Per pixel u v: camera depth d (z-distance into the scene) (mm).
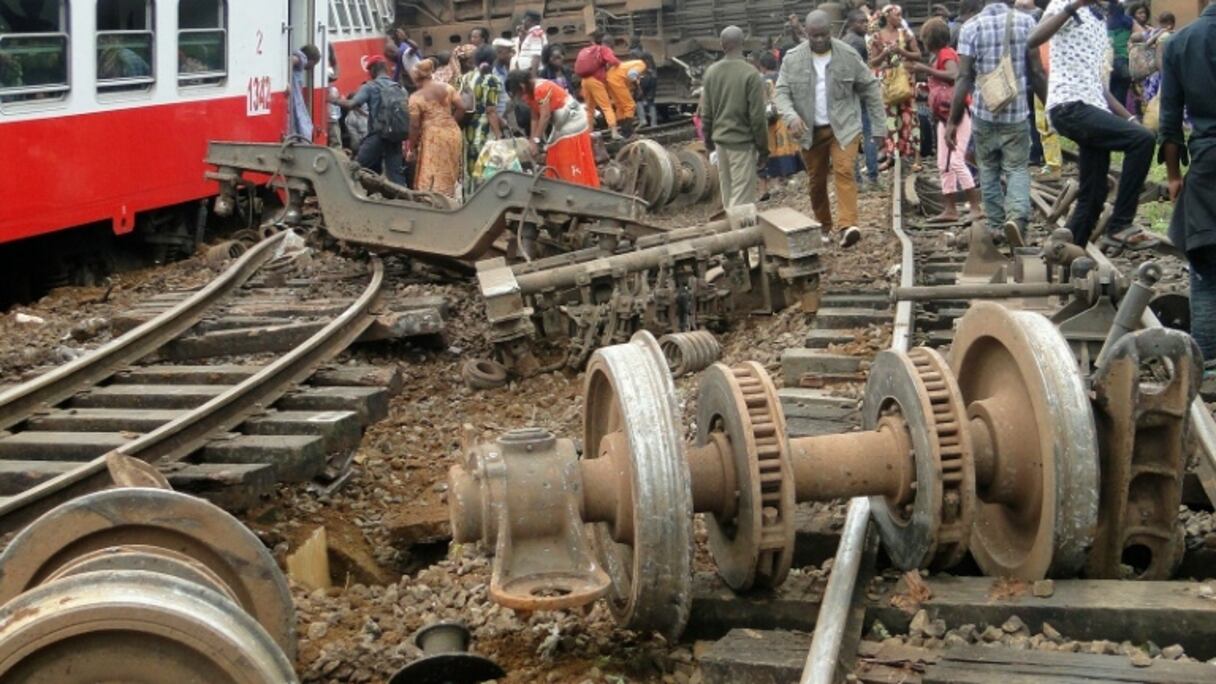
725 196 13164
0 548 6121
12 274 14539
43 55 13109
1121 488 4980
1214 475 5660
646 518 4559
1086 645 4488
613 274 10414
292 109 19109
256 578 4422
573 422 9141
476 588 5820
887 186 17172
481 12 30625
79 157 13711
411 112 15453
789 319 10422
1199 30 7309
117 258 16141
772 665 4461
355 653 5207
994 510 5277
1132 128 9680
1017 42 10977
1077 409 4738
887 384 5121
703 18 30078
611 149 21609
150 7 14945
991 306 5090
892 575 5102
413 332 10680
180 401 8656
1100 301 7504
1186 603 4598
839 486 4953
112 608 3541
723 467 4875
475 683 4680
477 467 4602
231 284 11961
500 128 16609
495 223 12172
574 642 5176
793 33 26484
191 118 15914
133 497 4305
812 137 12648
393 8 30031
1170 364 4984
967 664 4336
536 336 10625
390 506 8055
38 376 9633
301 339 10242
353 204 12758
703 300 10656
